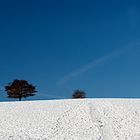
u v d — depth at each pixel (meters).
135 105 41.88
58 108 41.47
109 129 32.22
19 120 36.19
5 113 39.81
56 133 31.09
